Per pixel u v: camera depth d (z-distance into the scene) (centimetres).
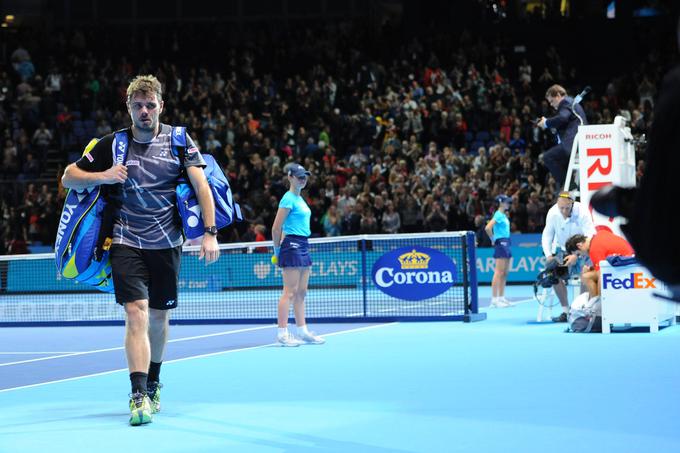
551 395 657
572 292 1350
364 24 3325
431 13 3369
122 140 623
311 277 2023
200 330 1344
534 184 2273
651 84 2659
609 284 1080
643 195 236
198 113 2912
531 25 3272
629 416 573
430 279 1356
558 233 1231
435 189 2244
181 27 3425
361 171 2448
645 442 499
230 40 3400
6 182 2627
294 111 2850
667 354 870
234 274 2044
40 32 3325
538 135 2478
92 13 3609
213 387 753
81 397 728
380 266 1384
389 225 2202
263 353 997
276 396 693
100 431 579
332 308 1638
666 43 3058
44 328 1499
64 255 621
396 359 898
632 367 787
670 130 229
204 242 618
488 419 576
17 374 897
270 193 2419
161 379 815
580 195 1233
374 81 2948
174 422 600
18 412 662
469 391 686
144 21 3603
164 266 624
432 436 530
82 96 3005
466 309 1322
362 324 1351
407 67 2983
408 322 1341
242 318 1447
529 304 1655
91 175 599
